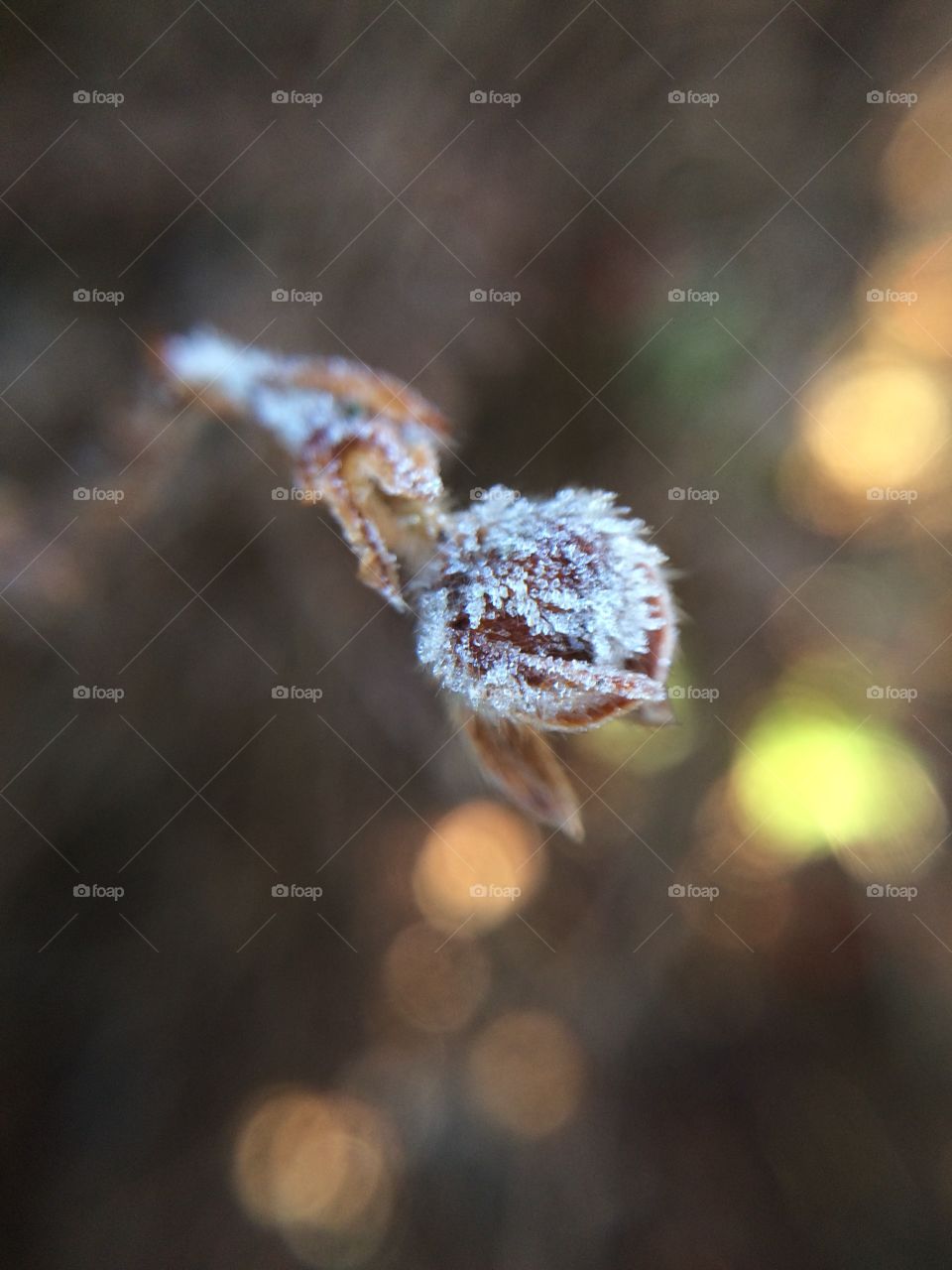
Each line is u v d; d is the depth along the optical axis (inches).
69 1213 3.7
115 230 3.2
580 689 2.1
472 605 2.2
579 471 3.6
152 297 3.2
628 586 2.2
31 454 3.2
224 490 3.2
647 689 2.1
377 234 3.3
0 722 3.5
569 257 3.5
